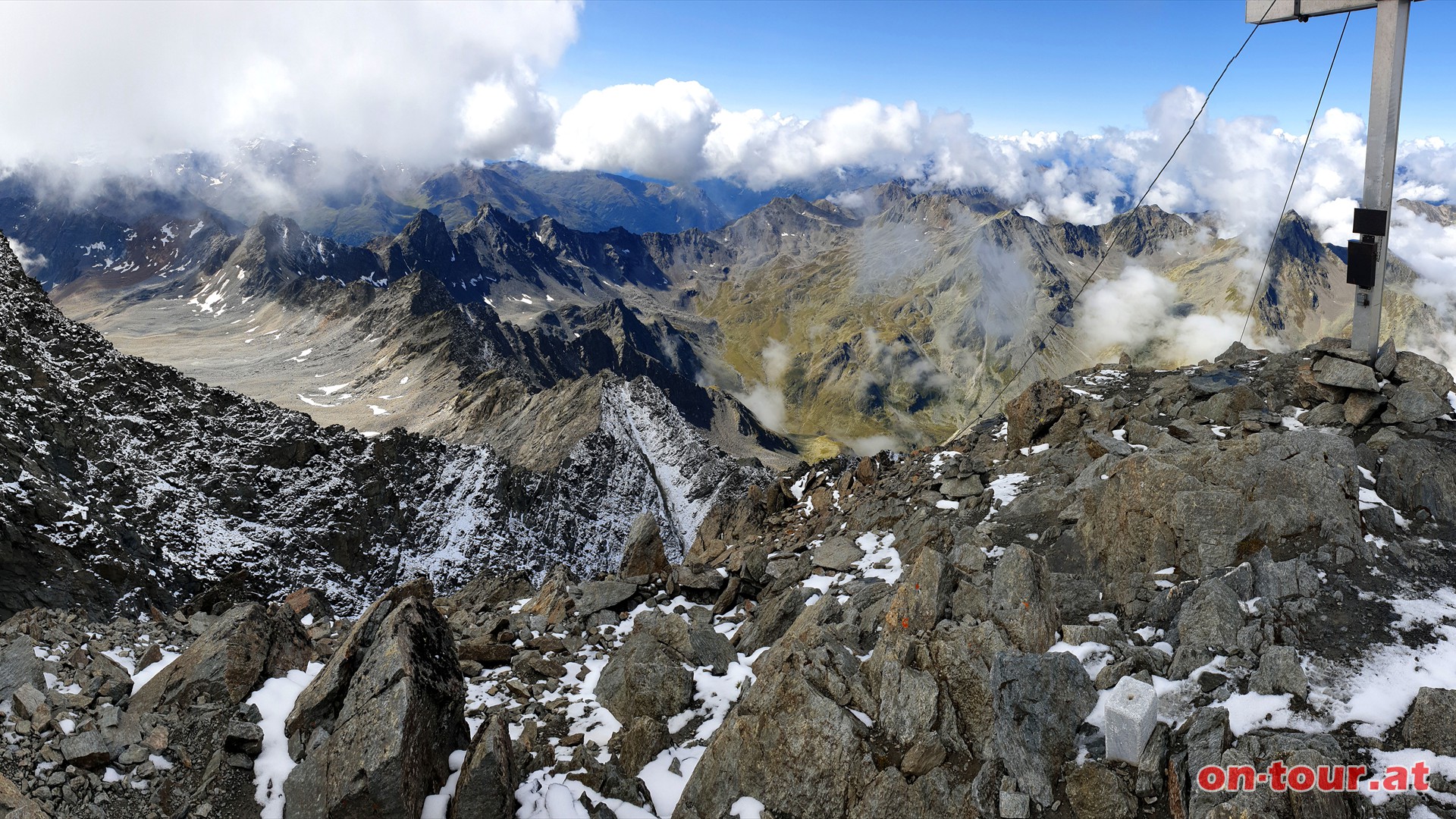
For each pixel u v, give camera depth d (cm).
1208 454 1809
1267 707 1184
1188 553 1639
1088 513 1947
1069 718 1225
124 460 7075
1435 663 1216
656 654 1788
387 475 10450
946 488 2656
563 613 2452
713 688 1766
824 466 4028
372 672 1340
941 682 1350
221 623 1541
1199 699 1241
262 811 1244
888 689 1365
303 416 9962
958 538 2125
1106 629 1466
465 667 2080
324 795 1217
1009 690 1247
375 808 1192
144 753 1261
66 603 4428
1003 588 1501
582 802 1382
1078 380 3447
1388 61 2188
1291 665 1210
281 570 7856
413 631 1411
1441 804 972
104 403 7525
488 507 11506
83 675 1412
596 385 18450
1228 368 3059
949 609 1507
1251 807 1000
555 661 2109
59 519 4884
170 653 1599
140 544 5709
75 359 7488
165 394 8544
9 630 1555
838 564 2369
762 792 1355
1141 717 1136
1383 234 2253
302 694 1411
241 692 1436
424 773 1270
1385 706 1141
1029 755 1199
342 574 8619
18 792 1121
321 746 1287
